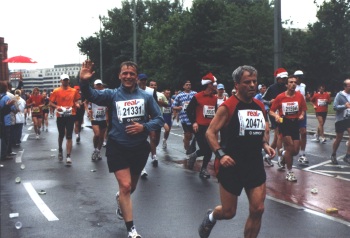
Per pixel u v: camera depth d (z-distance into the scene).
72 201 7.33
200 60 50.84
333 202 7.12
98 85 12.66
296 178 9.12
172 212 6.53
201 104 9.18
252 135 4.45
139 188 8.22
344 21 34.94
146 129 5.29
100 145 11.91
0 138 12.10
